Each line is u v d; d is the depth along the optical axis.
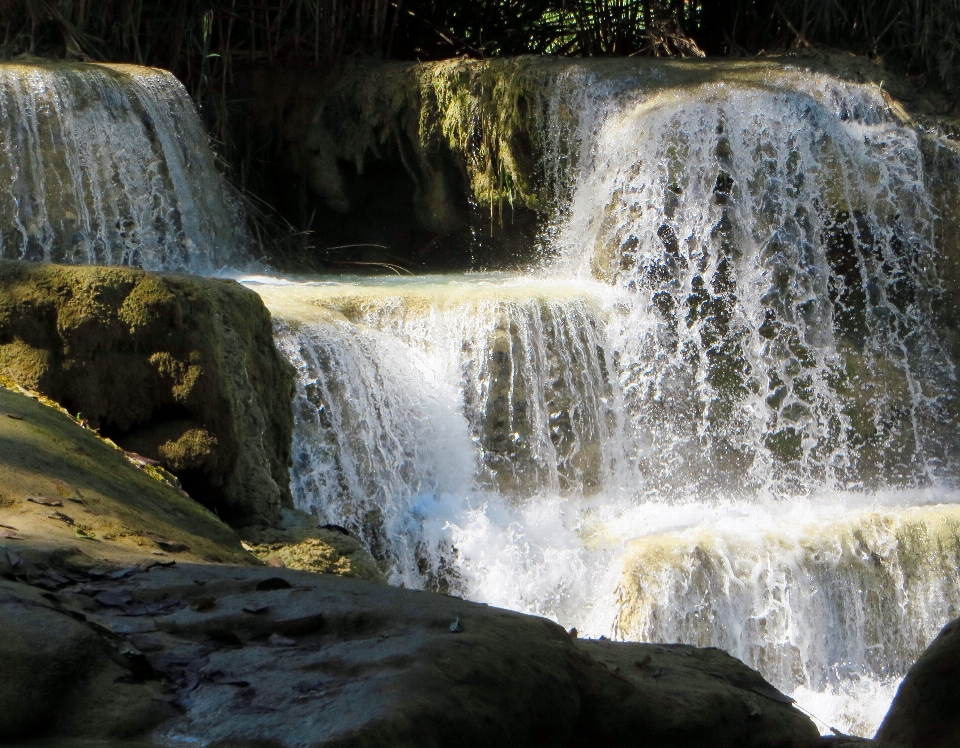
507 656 2.73
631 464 10.78
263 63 14.27
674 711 3.05
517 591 9.20
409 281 12.00
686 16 15.54
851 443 11.47
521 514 9.82
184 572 3.48
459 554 9.29
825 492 11.16
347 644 2.74
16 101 10.79
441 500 9.70
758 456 11.21
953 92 12.96
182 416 6.39
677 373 11.14
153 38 13.75
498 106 12.88
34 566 3.27
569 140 12.56
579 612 9.12
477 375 10.07
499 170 13.03
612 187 11.66
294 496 8.77
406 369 9.84
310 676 2.59
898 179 11.84
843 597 9.41
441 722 2.42
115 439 6.27
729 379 11.28
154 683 2.63
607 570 9.16
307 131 13.95
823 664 9.27
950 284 11.91
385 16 14.70
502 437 10.09
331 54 14.18
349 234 14.19
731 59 13.49
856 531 9.62
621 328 11.02
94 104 11.21
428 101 13.30
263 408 7.11
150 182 11.57
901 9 13.73
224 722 2.44
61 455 4.73
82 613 2.94
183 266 11.74
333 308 9.94
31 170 10.79
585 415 10.52
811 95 11.91
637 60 13.04
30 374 6.09
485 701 2.57
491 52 15.58
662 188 11.41
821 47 14.16
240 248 13.16
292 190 14.31
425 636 2.73
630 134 11.62
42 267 6.27
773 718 3.36
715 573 9.07
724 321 11.39
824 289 11.59
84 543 3.69
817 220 11.60
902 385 11.65
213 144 13.44
